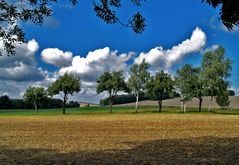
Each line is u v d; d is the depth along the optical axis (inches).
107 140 1478.8
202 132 1862.7
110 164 888.9
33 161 946.7
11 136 1699.1
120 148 1214.9
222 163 895.7
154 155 1035.9
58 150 1176.8
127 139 1518.2
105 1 616.1
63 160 956.6
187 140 1460.4
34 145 1321.4
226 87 5964.6
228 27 570.3
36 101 6594.5
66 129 2137.1
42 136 1684.3
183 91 6240.2
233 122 2795.3
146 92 6087.6
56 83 5949.8
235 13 555.2
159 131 1942.7
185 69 6225.4
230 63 5905.5
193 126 2337.6
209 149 1165.1
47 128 2235.5
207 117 3853.3
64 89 5910.4
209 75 5959.6
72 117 4104.3
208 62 6048.2
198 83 6127.0
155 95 6102.4
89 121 3046.3
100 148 1218.0
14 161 949.8
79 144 1341.0
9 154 1090.1
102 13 617.3
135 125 2460.6
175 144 1318.9
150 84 6063.0
